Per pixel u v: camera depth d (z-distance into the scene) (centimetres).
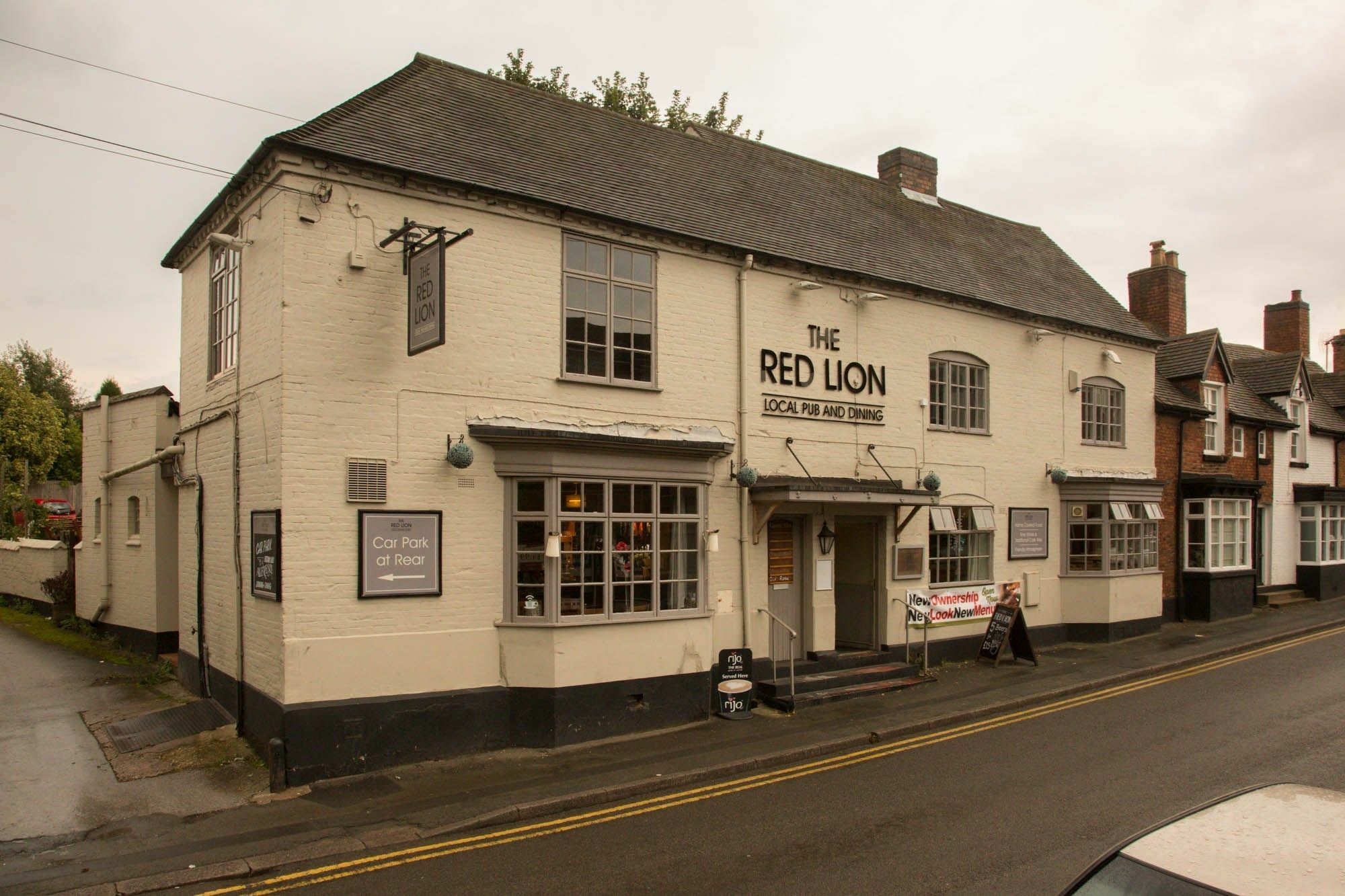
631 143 1433
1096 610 1819
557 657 1052
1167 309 2452
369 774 944
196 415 1260
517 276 1095
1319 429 2758
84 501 1762
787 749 1035
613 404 1166
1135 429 2012
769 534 1362
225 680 1109
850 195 1748
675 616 1163
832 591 1422
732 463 1285
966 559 1653
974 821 788
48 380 5778
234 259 1136
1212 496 2186
